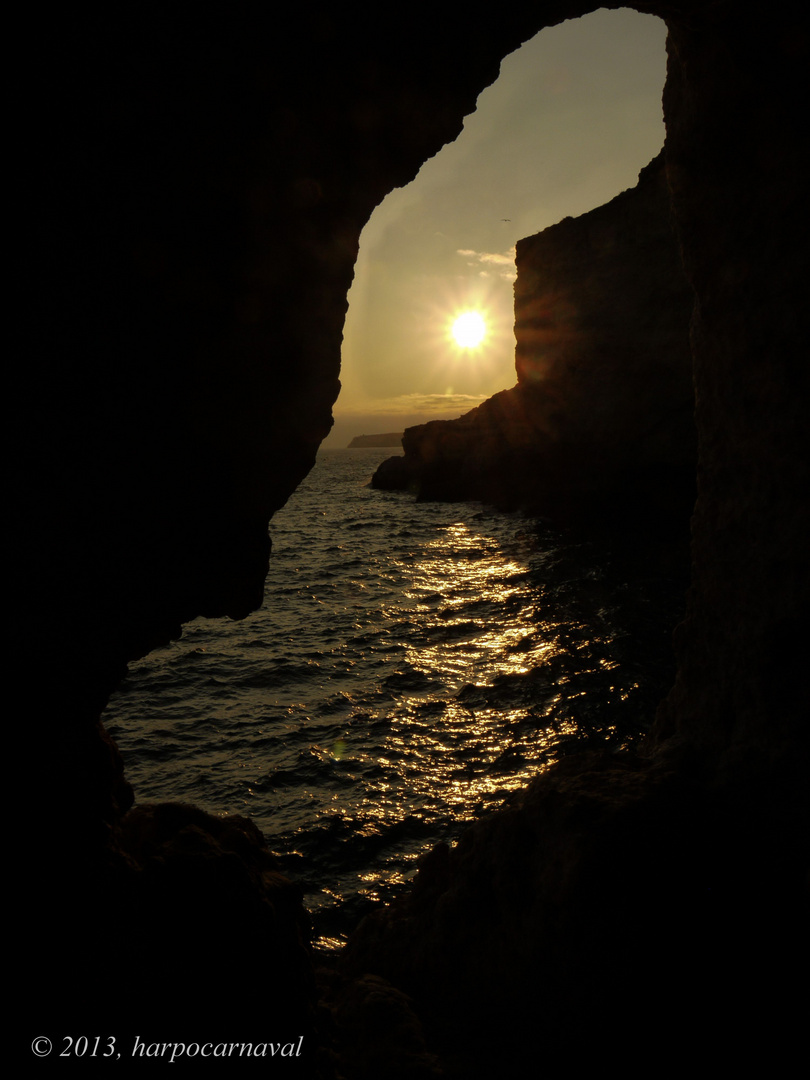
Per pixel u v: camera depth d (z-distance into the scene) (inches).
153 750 474.9
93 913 119.3
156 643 136.4
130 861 133.0
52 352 101.0
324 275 146.7
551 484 1565.0
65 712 113.3
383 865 346.0
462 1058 179.8
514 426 1644.9
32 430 100.5
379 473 2401.6
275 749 471.5
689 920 179.5
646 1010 170.2
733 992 174.2
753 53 178.2
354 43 130.6
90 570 113.7
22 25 89.0
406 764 442.3
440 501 1892.2
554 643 656.4
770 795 198.1
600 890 178.5
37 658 106.9
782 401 198.1
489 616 776.9
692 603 235.0
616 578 898.7
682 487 1312.7
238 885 144.8
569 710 502.9
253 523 145.5
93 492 111.0
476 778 422.0
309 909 317.1
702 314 226.2
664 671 567.2
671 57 226.8
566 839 188.2
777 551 199.8
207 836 150.2
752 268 204.2
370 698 556.4
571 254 1336.1
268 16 115.0
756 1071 162.4
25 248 95.3
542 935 185.5
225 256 121.9
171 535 127.1
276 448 144.5
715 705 220.7
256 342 132.0
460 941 210.5
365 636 734.5
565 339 1401.3
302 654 682.2
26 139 93.0
